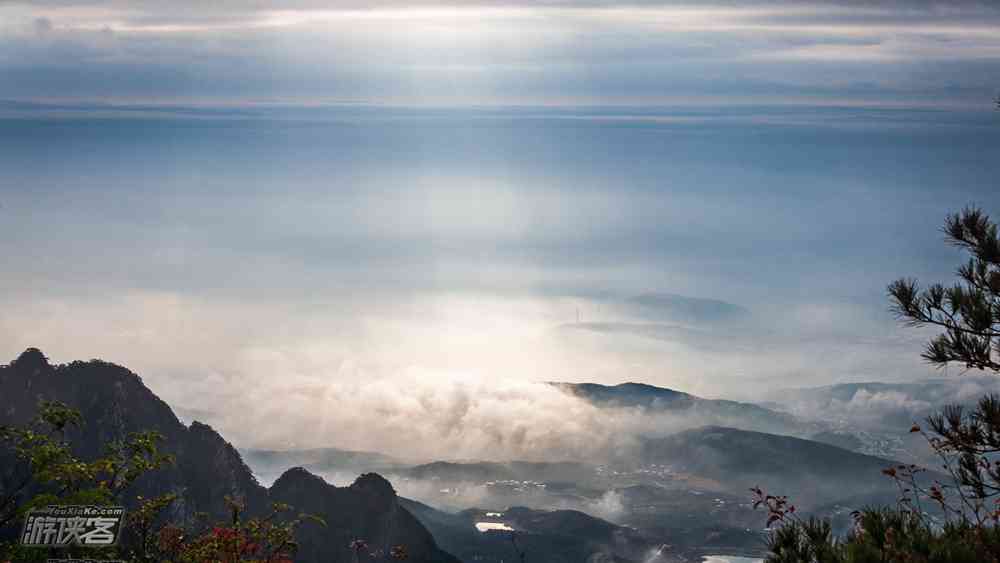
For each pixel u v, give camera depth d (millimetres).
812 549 17516
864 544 16938
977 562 16016
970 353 21266
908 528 17250
